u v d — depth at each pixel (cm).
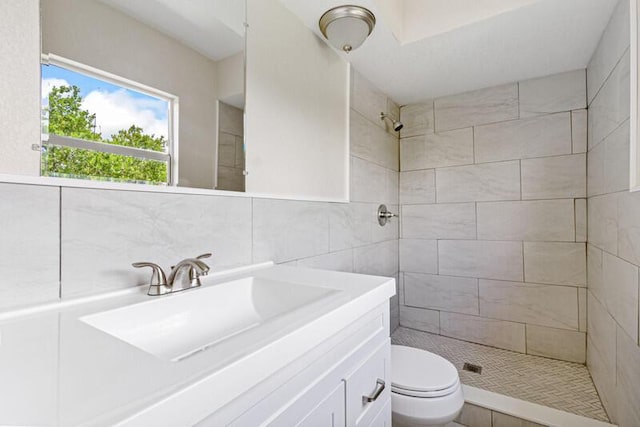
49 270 63
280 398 50
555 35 152
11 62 58
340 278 93
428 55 170
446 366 131
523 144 204
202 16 96
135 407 32
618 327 127
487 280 215
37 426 29
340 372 67
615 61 131
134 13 79
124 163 76
